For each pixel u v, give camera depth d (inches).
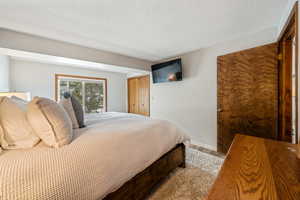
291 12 50.9
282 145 36.6
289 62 66.1
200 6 56.4
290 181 21.4
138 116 88.0
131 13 60.4
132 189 46.0
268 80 71.1
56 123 36.1
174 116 128.6
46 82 133.3
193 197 54.9
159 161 60.0
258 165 26.5
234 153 32.1
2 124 33.8
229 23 70.3
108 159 38.3
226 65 88.0
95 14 60.8
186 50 110.3
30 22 65.9
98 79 169.5
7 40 71.2
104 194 35.6
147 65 140.3
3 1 50.7
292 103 66.2
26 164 27.8
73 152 34.0
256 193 19.0
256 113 75.4
